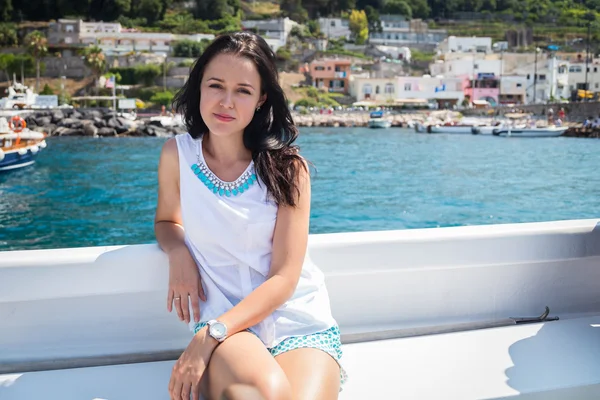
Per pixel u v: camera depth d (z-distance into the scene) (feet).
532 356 7.45
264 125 6.48
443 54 346.74
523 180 69.62
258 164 6.20
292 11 418.10
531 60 323.98
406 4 437.99
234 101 6.12
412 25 412.77
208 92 6.17
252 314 5.83
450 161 95.81
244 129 6.48
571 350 7.63
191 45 322.75
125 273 7.05
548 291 8.79
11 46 329.11
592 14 440.04
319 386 5.49
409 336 8.07
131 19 383.65
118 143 144.15
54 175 74.90
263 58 6.25
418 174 76.48
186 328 7.63
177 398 5.60
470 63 309.63
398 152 115.03
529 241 8.18
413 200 53.98
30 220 43.96
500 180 69.67
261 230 6.26
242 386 5.24
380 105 296.30
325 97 306.55
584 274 8.88
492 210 48.96
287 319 6.10
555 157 102.83
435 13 455.22
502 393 6.61
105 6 379.35
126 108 236.02
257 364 5.32
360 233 7.93
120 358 7.31
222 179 6.33
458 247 7.93
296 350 5.91
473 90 305.73
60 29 328.49
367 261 7.63
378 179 70.64
